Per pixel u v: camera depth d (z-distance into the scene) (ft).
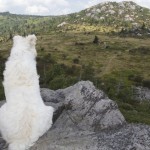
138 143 32.58
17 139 25.03
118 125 36.14
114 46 553.23
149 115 83.76
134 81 342.44
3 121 24.95
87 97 38.42
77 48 534.78
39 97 26.43
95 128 35.50
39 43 604.90
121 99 217.97
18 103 25.03
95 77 332.80
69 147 30.58
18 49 26.61
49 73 203.00
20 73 25.81
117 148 31.35
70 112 37.63
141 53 503.20
